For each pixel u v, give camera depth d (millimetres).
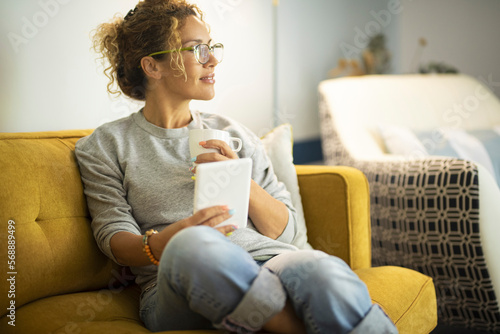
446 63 4293
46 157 1277
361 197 1590
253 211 1328
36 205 1200
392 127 2551
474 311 1854
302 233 1530
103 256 1320
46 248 1182
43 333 1039
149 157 1338
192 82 1359
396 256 2088
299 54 3484
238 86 2701
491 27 4117
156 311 1071
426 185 1935
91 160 1328
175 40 1341
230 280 925
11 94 1535
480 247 1796
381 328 985
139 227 1308
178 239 959
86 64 1743
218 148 1207
